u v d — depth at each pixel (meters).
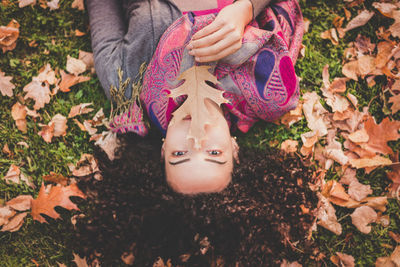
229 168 1.17
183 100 1.25
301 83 1.73
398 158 1.63
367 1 1.75
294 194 1.41
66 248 1.58
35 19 1.72
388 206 1.63
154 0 1.40
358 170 1.66
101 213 1.35
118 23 1.54
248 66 1.28
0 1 1.70
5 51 1.69
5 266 1.56
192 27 1.25
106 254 1.37
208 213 1.14
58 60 1.72
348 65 1.71
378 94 1.71
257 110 1.39
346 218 1.62
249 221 1.22
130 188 1.36
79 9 1.73
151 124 1.51
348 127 1.66
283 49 1.27
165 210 1.21
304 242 1.54
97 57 1.50
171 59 1.26
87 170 1.60
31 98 1.69
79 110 1.66
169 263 1.40
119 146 1.52
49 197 1.52
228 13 1.20
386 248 1.60
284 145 1.65
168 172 1.16
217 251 1.26
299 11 1.58
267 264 1.28
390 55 1.67
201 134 1.06
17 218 1.56
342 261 1.56
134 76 1.40
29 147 1.65
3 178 1.61
